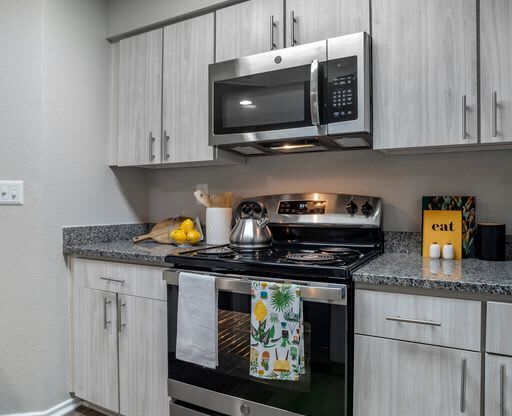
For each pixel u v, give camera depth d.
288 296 1.21
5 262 1.78
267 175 2.04
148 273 1.64
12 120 1.78
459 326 1.06
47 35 1.84
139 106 2.05
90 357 1.84
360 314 1.20
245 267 1.34
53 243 1.86
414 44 1.40
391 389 1.15
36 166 1.80
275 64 1.58
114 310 1.75
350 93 1.44
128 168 2.32
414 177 1.69
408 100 1.40
